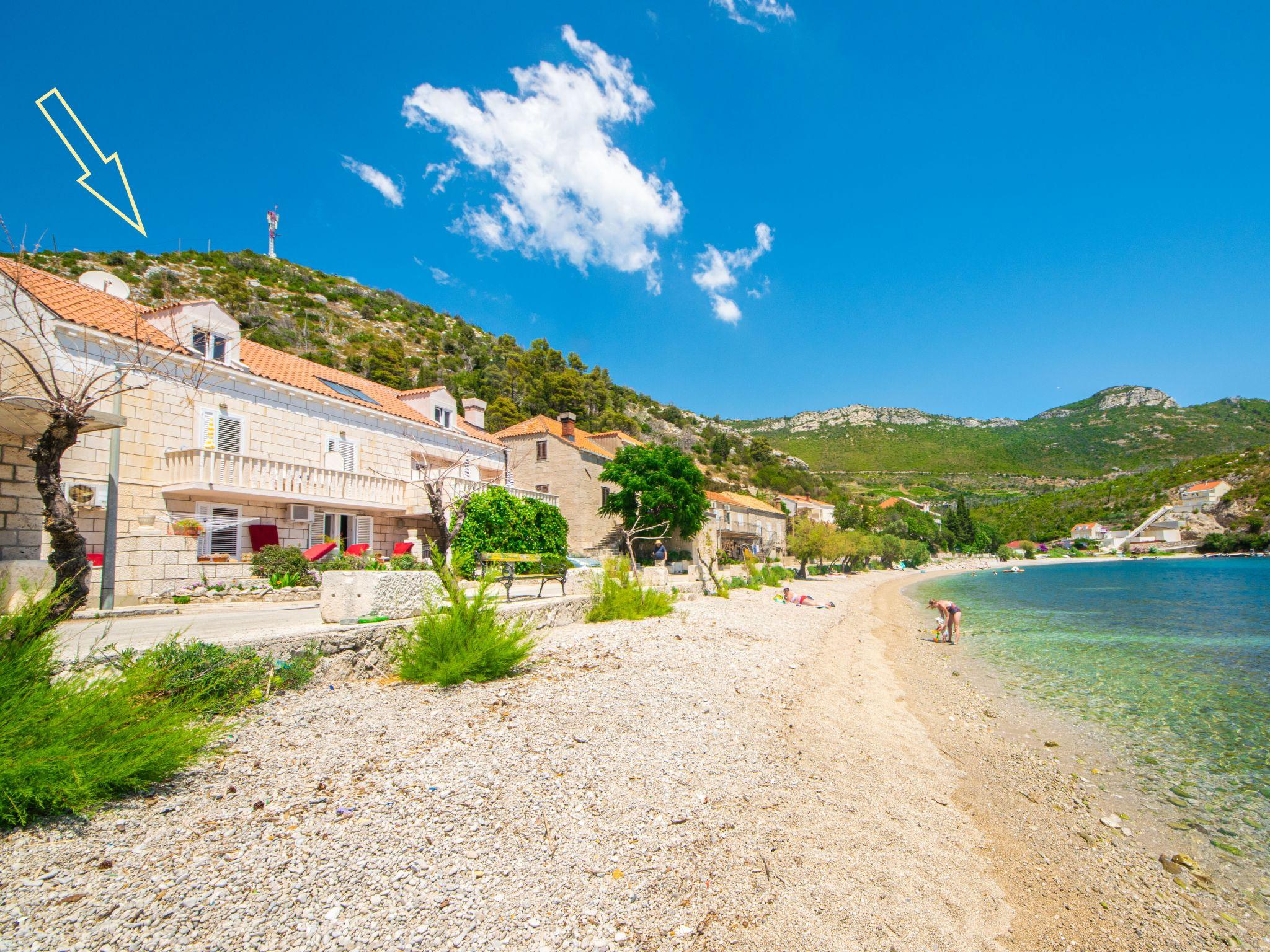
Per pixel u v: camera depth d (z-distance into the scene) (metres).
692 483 42.28
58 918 3.37
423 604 10.95
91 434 15.66
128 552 13.78
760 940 4.05
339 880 4.03
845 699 11.34
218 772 5.51
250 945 3.35
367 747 6.30
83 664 6.14
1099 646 20.39
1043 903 5.30
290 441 21.48
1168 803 7.75
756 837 5.43
